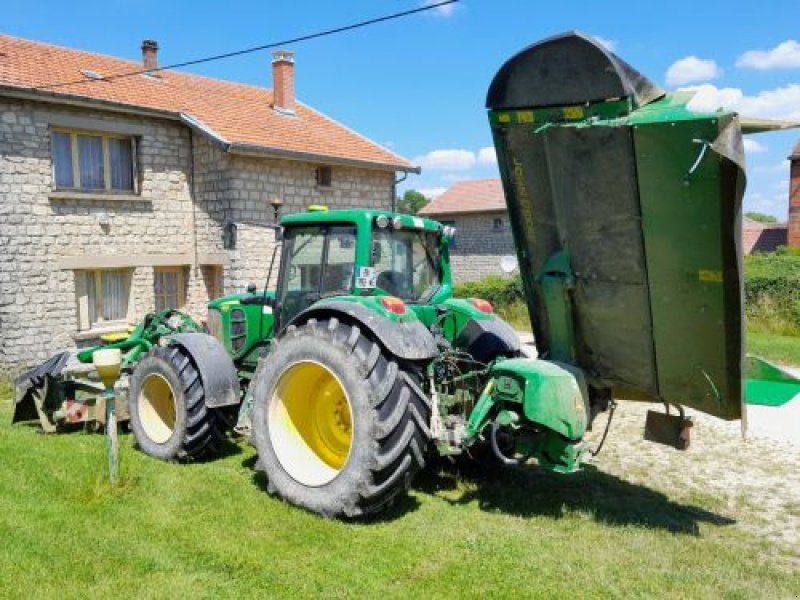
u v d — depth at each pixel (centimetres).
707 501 485
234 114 1457
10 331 1080
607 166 376
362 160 1511
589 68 369
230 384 545
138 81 1409
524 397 408
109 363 473
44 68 1263
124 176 1262
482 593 333
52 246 1135
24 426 700
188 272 1353
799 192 2838
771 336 1368
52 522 412
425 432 424
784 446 632
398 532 409
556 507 465
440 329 512
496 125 420
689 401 419
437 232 552
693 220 355
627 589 337
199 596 325
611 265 403
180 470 527
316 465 459
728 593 334
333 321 440
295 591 333
